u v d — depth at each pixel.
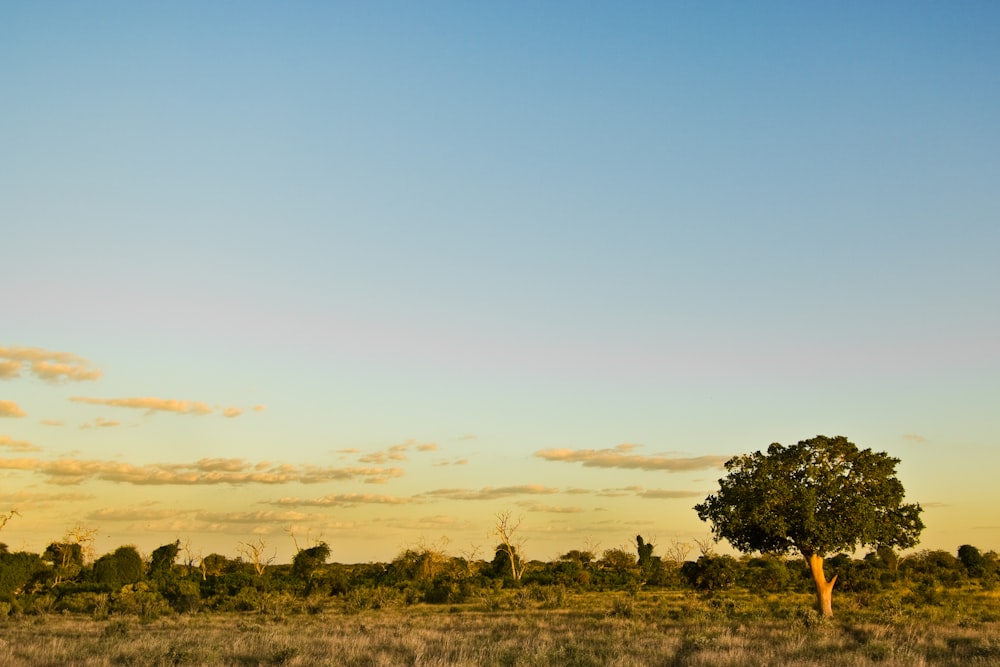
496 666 23.39
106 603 59.47
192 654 25.23
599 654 25.50
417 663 22.78
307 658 24.73
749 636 31.94
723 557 77.69
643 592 79.06
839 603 54.47
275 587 78.31
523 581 94.19
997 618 42.41
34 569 73.94
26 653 26.05
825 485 41.50
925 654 24.81
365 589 67.88
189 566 103.06
